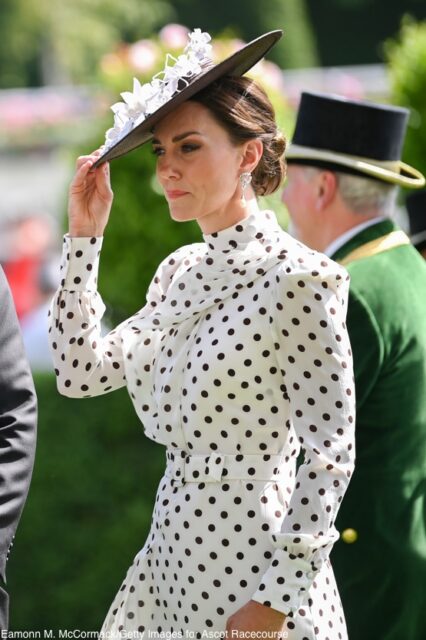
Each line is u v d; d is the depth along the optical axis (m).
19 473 11.73
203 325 11.29
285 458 11.20
